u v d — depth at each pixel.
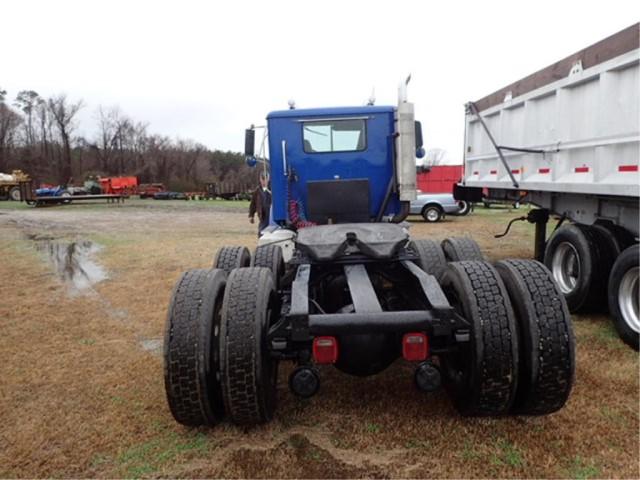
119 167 78.88
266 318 2.96
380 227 4.07
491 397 2.87
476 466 2.72
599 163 5.11
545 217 7.62
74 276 8.40
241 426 3.19
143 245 12.10
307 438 3.04
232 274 3.20
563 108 5.80
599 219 5.65
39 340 4.98
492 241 12.04
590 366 4.04
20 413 3.43
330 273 3.71
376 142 5.45
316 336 2.79
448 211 17.88
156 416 3.36
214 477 2.70
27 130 78.69
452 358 3.25
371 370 3.15
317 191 5.02
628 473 2.64
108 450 2.96
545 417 3.20
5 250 11.70
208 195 44.09
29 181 33.28
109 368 4.21
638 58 4.39
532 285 2.98
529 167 6.79
